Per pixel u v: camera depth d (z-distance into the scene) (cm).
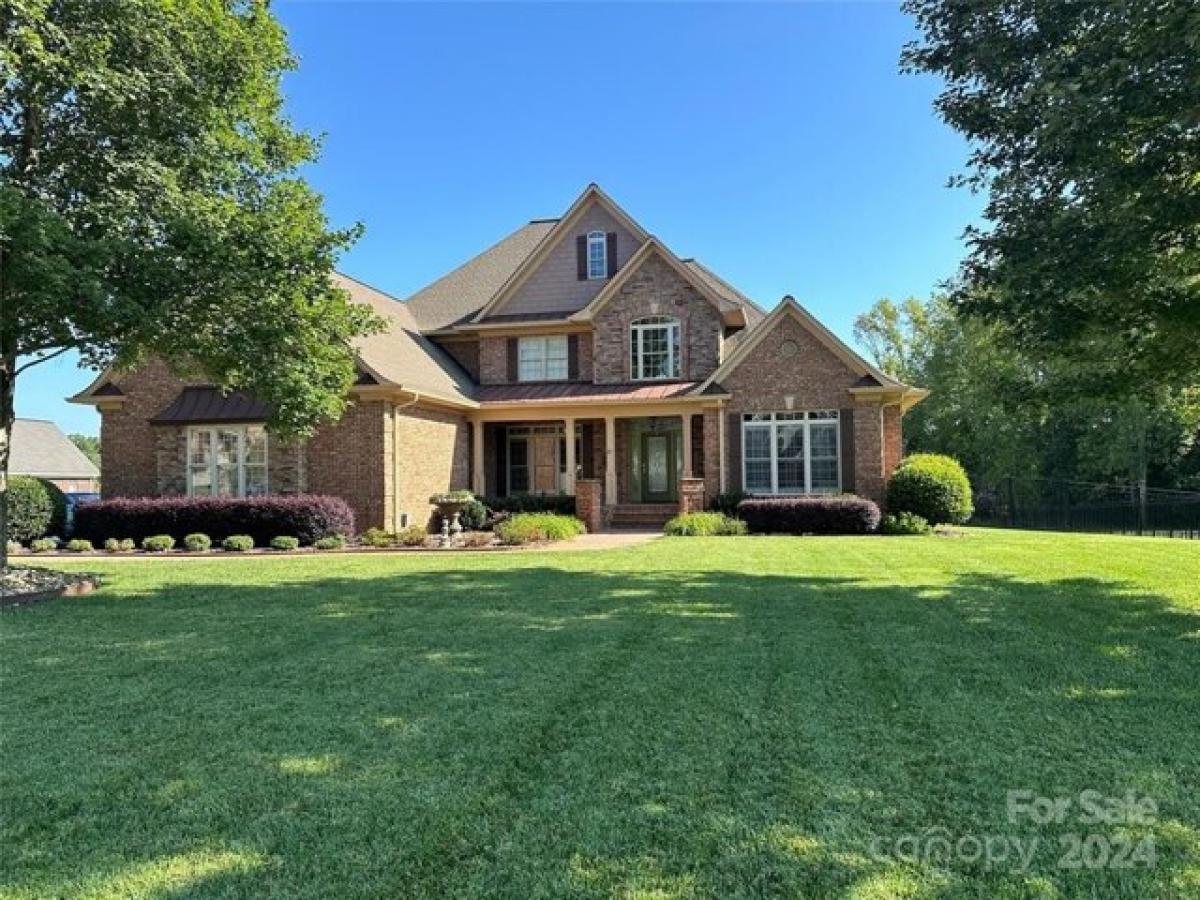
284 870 285
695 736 414
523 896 265
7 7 798
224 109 1057
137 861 293
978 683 507
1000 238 772
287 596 922
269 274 1010
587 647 625
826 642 630
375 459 1822
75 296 882
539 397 2236
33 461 4647
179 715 464
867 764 374
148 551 1680
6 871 287
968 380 3803
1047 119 666
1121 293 754
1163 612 748
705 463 2061
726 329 2391
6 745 416
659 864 285
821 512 1847
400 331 2291
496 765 380
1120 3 616
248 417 1866
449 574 1111
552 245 2423
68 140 987
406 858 292
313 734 429
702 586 948
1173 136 657
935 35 797
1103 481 3612
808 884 271
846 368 1970
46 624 756
